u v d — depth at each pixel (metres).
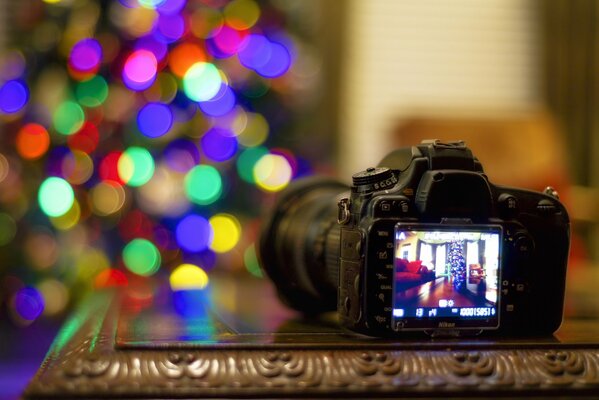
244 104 2.60
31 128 2.38
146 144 2.42
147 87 2.36
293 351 0.77
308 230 0.99
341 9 3.10
